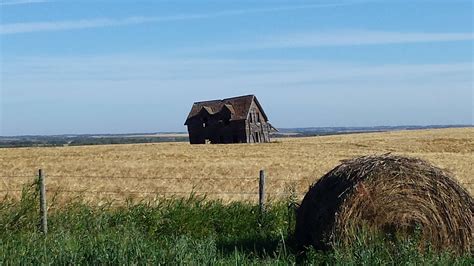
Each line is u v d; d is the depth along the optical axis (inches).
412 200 443.5
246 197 894.4
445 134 3612.2
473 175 1359.5
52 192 956.0
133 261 389.4
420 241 441.4
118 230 535.2
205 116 3565.5
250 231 560.4
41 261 402.6
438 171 449.4
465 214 445.7
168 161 1855.3
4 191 982.4
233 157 2048.5
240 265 408.2
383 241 436.1
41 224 549.6
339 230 438.9
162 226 557.6
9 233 528.7
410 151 2564.0
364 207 440.1
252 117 3503.9
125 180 1233.4
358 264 399.9
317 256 430.3
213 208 580.7
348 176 449.7
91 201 695.1
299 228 476.1
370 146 2817.4
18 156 2218.3
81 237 495.5
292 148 2640.3
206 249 420.2
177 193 984.3
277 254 460.1
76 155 2258.9
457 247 444.5
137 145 3265.3
